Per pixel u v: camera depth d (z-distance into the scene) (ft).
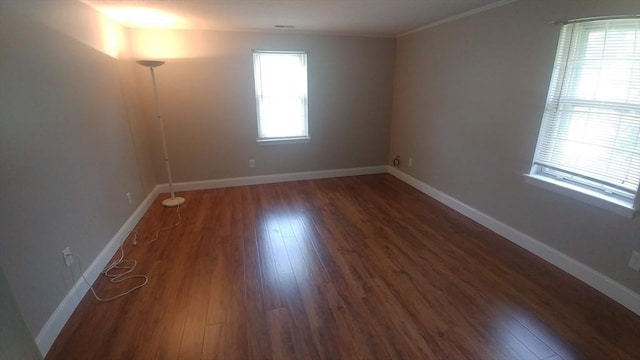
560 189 7.59
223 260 8.44
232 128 13.92
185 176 13.93
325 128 15.29
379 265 8.16
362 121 15.75
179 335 5.88
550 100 7.87
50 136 6.22
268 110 14.37
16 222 5.09
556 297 6.84
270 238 9.66
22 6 5.62
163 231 10.16
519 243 9.07
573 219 7.45
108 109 9.29
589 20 6.70
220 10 9.66
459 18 10.67
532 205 8.54
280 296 6.97
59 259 6.19
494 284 7.32
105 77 9.27
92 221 7.71
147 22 11.02
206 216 11.32
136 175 11.22
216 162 14.17
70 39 7.32
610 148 6.74
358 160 16.34
